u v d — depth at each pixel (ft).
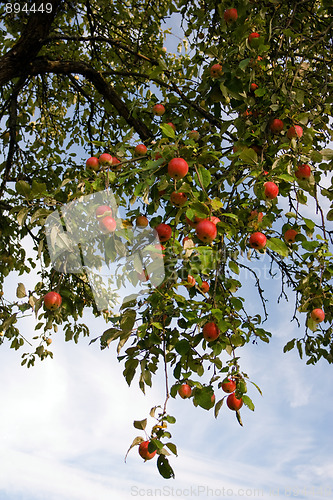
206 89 9.13
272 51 9.72
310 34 9.82
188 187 6.18
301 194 8.51
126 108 14.55
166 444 6.73
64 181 7.66
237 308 7.52
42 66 14.39
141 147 8.34
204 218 6.27
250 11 9.16
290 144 7.59
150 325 7.47
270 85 8.57
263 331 8.64
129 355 7.59
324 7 10.68
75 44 19.24
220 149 10.28
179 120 11.45
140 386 7.45
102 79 14.96
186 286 7.63
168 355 7.85
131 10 17.92
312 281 8.80
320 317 8.45
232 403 7.41
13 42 17.24
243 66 7.95
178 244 6.81
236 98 8.50
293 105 8.09
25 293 8.14
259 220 7.87
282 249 6.80
